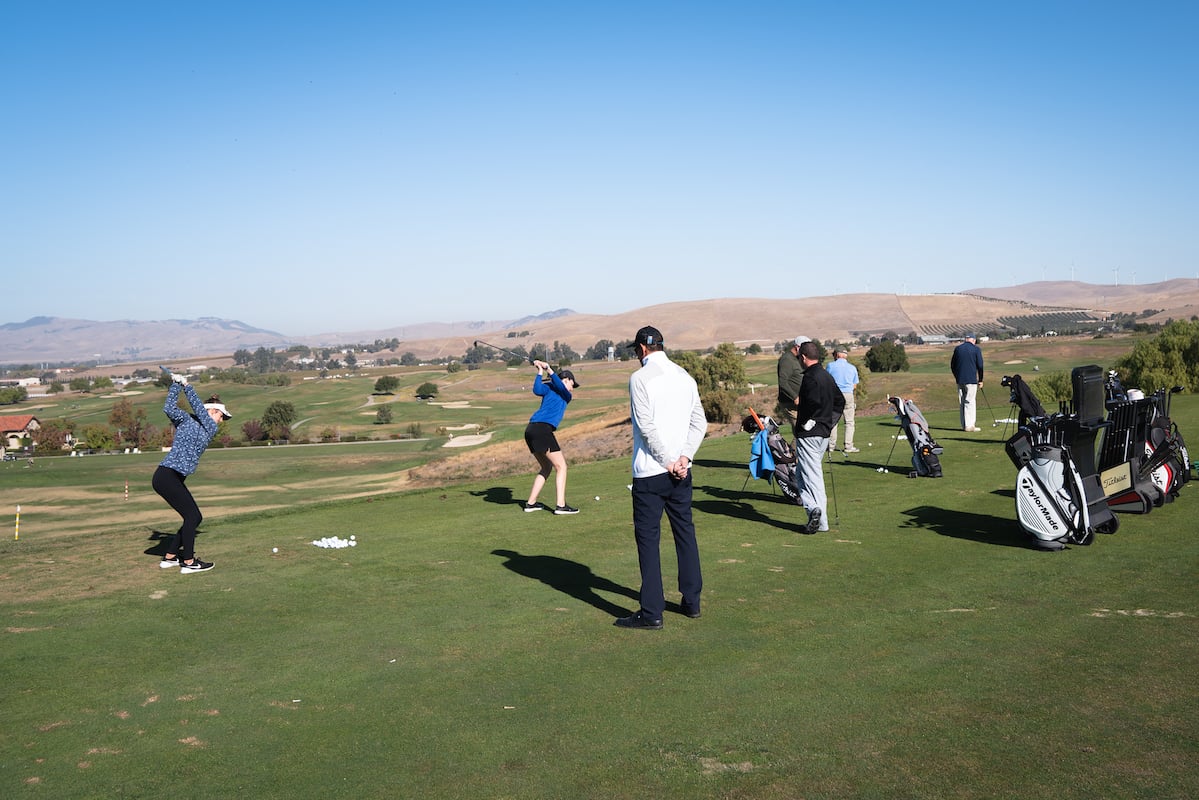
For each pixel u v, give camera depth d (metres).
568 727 4.67
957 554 8.33
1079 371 8.41
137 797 4.02
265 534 10.73
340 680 5.50
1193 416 17.11
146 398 176.25
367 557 9.10
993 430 17.59
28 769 4.34
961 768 4.05
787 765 4.14
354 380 193.00
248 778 4.19
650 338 6.41
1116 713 4.61
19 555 9.57
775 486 12.29
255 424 109.56
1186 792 3.76
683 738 4.48
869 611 6.62
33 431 118.44
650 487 6.37
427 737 4.60
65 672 5.74
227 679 5.57
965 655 5.58
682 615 6.69
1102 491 9.12
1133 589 6.93
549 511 11.59
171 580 8.29
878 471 13.42
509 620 6.69
